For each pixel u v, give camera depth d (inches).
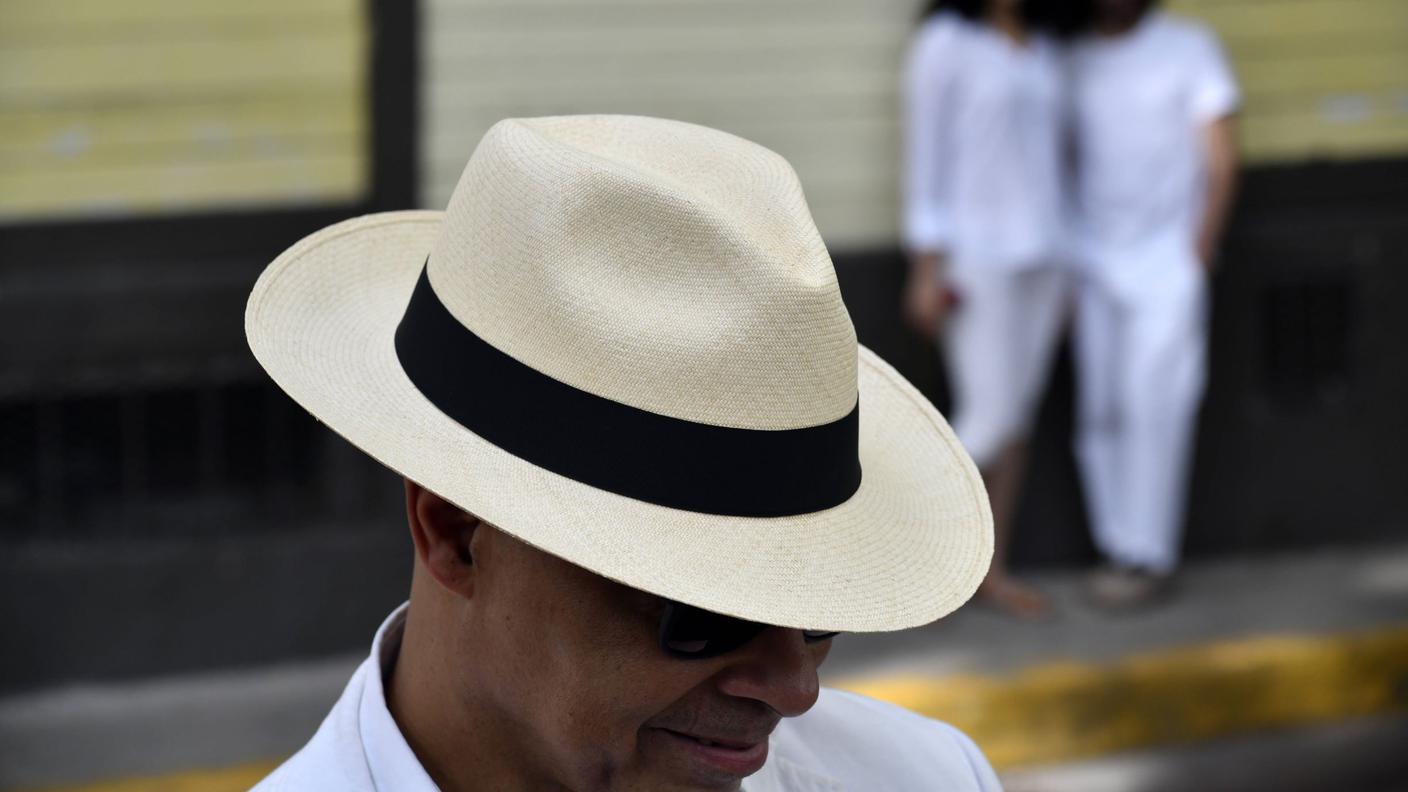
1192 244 258.8
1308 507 296.7
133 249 234.2
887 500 69.5
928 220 246.4
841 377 63.7
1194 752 247.9
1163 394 260.2
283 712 235.5
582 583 59.9
